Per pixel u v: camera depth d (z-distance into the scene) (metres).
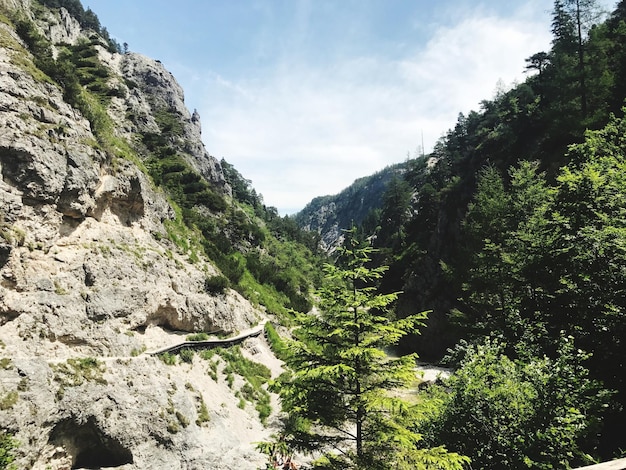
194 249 38.44
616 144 16.11
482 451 9.45
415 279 54.78
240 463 19.78
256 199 148.25
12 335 17.44
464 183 54.72
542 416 8.91
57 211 22.14
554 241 13.52
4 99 20.95
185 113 93.81
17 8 33.97
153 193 36.22
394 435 9.53
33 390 15.84
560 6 45.97
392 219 90.31
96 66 75.31
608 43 36.28
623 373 10.26
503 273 21.22
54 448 16.16
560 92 41.41
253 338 34.38
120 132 60.88
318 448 10.27
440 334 46.97
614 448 10.03
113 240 25.83
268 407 26.27
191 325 29.45
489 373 10.64
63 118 24.69
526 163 26.77
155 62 97.12
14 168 20.02
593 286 11.12
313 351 11.01
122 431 17.86
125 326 23.20
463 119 98.44
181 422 20.22
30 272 19.50
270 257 66.81
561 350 9.67
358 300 10.57
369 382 10.79
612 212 11.77
